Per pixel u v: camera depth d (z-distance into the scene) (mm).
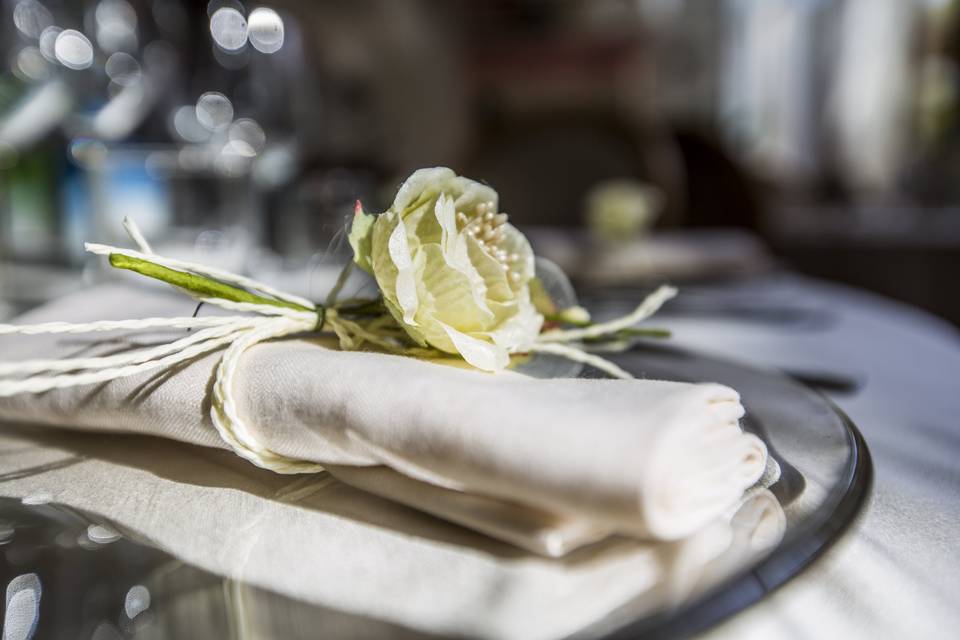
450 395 185
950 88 1616
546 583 156
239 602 149
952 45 1607
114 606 148
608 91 2076
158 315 268
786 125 1854
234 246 570
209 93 628
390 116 1767
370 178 721
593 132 1169
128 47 599
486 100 2008
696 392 178
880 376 365
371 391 193
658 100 2061
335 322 242
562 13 2043
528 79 2066
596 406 175
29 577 157
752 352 411
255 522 183
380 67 1731
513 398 181
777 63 1863
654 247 649
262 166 637
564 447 166
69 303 293
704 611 143
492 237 237
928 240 1223
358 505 193
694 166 1172
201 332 224
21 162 512
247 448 208
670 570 156
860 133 1722
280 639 138
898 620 163
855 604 165
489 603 149
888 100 1690
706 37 2002
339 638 138
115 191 545
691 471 168
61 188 522
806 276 1237
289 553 169
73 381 201
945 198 1543
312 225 632
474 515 174
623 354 321
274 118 650
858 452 207
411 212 225
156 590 153
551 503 166
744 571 153
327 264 263
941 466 241
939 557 184
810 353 409
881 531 194
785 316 502
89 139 528
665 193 1130
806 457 205
